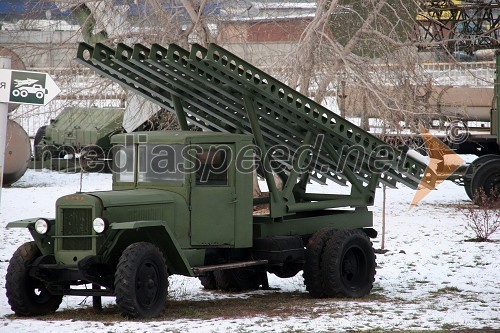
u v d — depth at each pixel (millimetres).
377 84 52750
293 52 50031
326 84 51656
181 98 29891
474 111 62500
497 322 23312
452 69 61062
